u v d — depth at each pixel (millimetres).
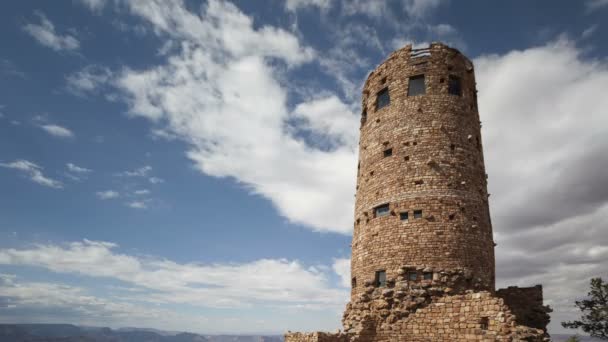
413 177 30297
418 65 34000
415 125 31906
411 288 26969
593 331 41562
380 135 33531
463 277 26953
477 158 32000
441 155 30578
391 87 34594
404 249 28297
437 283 26625
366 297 28656
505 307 21484
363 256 30594
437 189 29453
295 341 26172
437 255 27469
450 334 23203
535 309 28297
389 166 31734
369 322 26734
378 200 31312
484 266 28250
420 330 24531
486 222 30141
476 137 33188
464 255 27672
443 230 28156
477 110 35375
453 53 34406
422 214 28906
